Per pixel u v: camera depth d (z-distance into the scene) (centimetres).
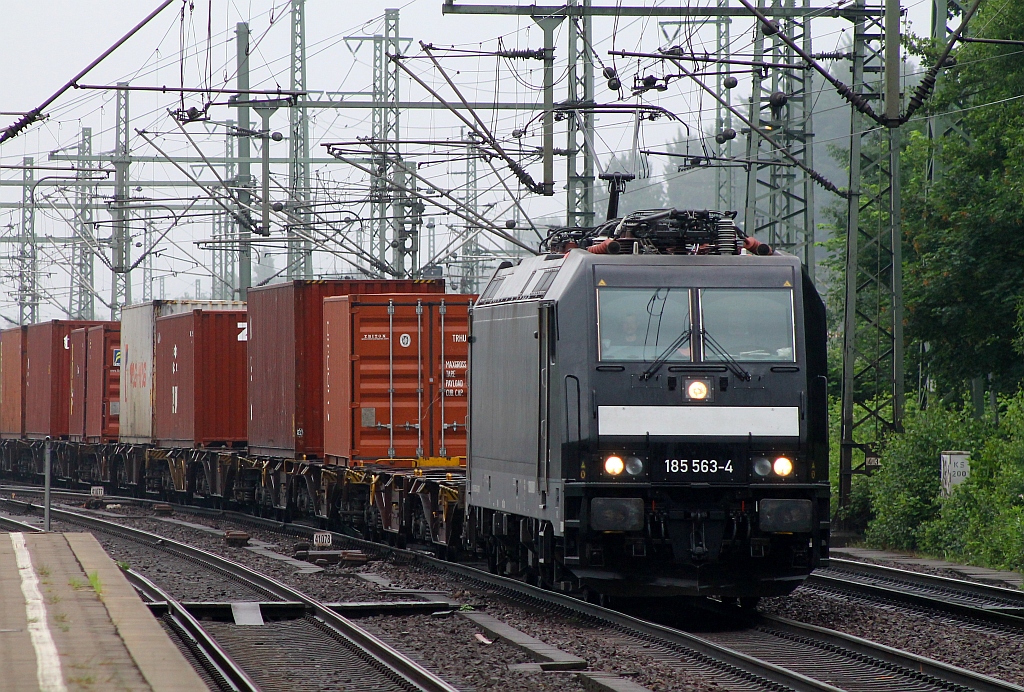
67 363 16650
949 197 10719
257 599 6450
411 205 13262
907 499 9550
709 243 5853
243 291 15212
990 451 9281
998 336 10594
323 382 10006
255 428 11250
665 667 4466
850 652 4744
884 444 10400
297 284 10056
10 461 18862
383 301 8981
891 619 5641
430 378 9006
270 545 9525
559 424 5534
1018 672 4425
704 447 5475
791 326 5612
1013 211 10056
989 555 8294
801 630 5238
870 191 15988
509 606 6106
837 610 5928
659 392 5491
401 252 13288
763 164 11094
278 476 11106
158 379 13512
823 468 5581
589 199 9781
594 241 6131
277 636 5278
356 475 9131
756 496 5509
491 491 6750
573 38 9781
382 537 9481
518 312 6281
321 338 10112
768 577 5581
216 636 5259
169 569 7900
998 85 10438
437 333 9025
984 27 10475
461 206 10525
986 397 12219
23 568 5684
